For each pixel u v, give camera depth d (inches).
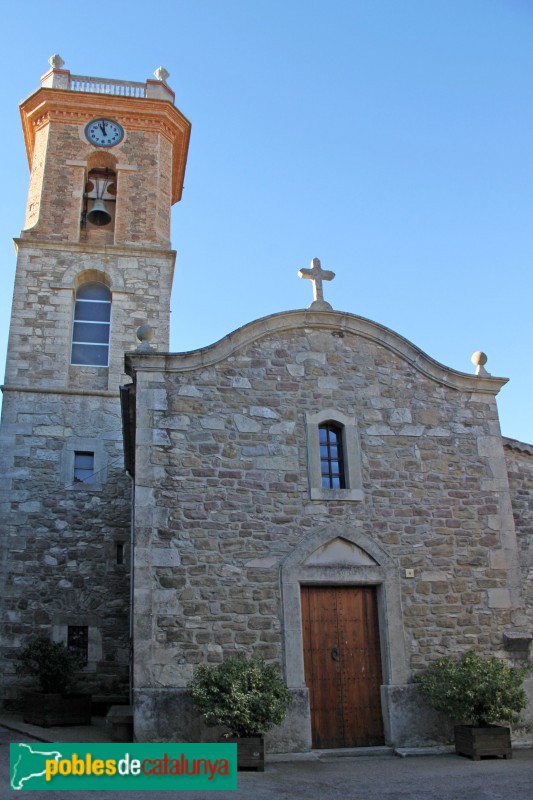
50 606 633.0
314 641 439.5
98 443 697.6
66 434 693.9
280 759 394.6
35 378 715.4
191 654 411.2
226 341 481.1
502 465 503.2
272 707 378.3
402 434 492.4
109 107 864.3
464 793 316.2
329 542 454.0
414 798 307.4
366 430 487.2
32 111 860.0
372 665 443.8
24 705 590.9
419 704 433.1
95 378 741.9
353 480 471.5
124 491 682.8
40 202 799.1
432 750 418.6
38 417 694.5
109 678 620.7
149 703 396.5
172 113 880.3
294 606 434.3
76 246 781.3
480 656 452.8
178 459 448.5
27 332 733.3
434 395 508.7
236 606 426.9
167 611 416.2
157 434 450.6
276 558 442.3
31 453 679.7
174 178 950.4
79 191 816.3
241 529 442.9
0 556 637.9
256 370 482.9
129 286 777.6
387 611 447.5
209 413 463.8
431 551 468.4
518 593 474.0
